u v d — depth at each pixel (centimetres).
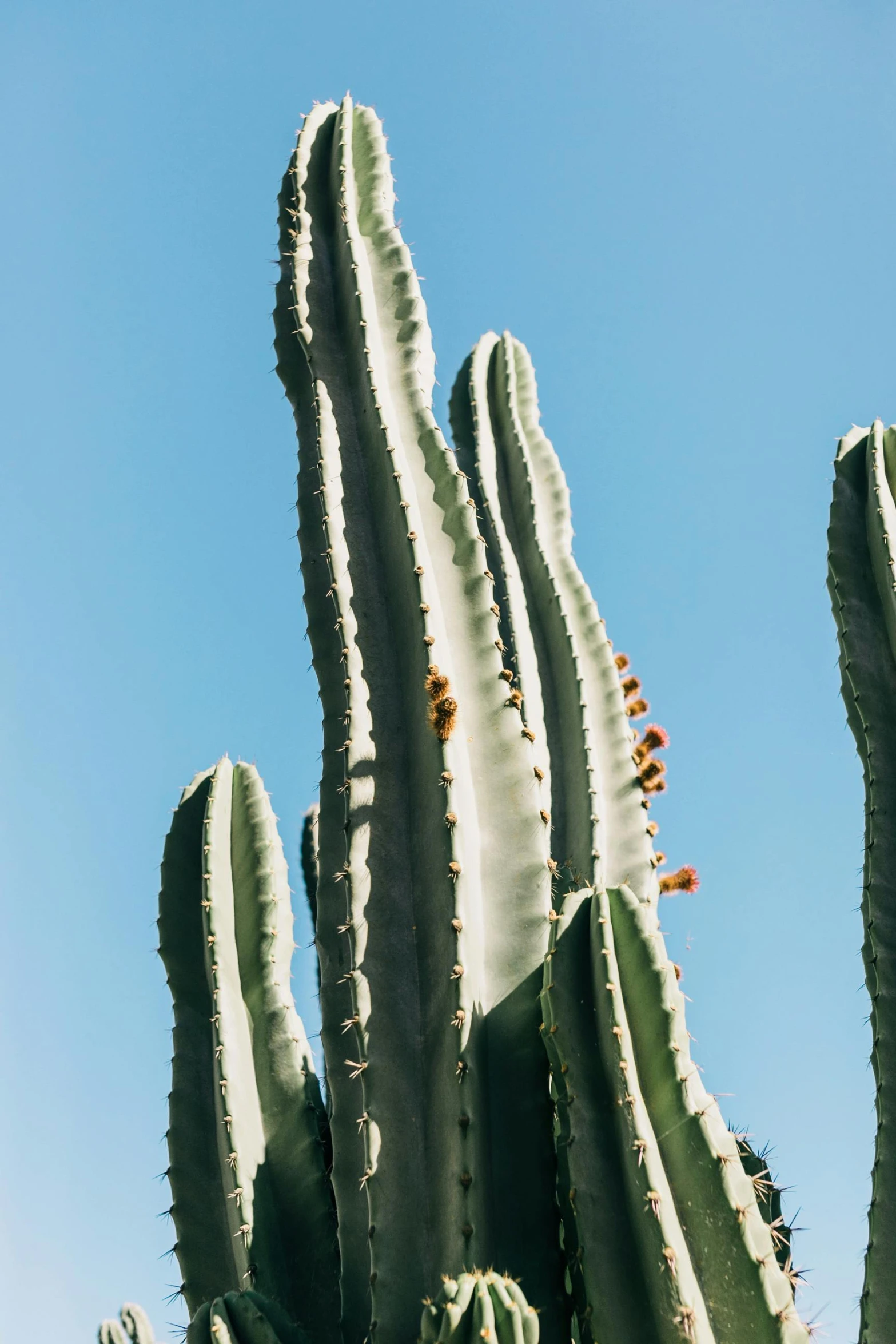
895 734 558
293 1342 423
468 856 457
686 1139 388
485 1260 390
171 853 573
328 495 544
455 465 559
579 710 658
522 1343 336
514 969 445
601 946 415
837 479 623
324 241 652
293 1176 496
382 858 470
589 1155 391
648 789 666
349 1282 428
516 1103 422
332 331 616
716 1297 371
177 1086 521
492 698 498
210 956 531
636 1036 406
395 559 530
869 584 598
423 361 607
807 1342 367
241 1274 470
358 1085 450
